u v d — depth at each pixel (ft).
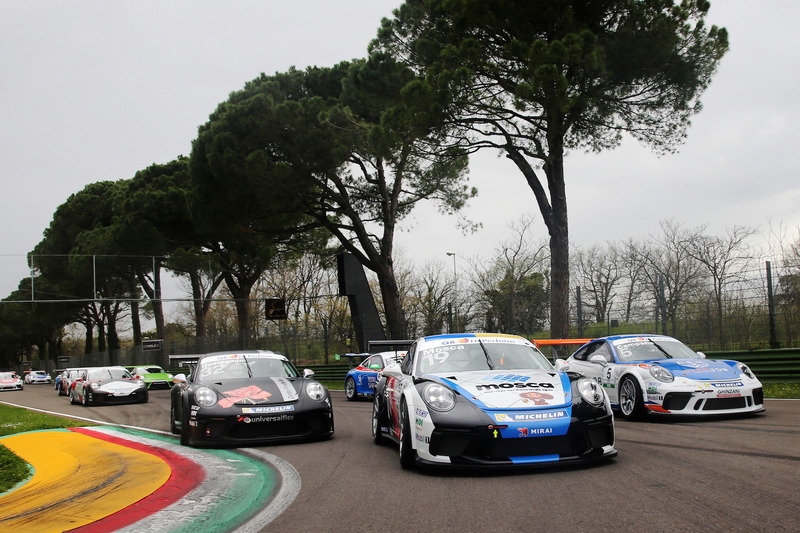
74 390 78.38
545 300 114.73
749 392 32.14
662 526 13.78
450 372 23.91
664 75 62.28
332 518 16.06
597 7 61.05
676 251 116.16
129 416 55.01
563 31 60.08
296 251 138.72
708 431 28.17
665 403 31.91
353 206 103.81
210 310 226.38
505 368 24.40
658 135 66.39
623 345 37.40
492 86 64.69
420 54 70.49
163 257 134.72
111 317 214.07
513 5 60.85
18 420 53.16
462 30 63.77
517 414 20.13
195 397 29.73
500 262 132.05
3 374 169.99
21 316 257.96
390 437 27.17
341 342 101.55
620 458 22.11
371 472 22.16
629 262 128.67
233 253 133.69
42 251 168.14
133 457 28.45
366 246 98.63
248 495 19.53
